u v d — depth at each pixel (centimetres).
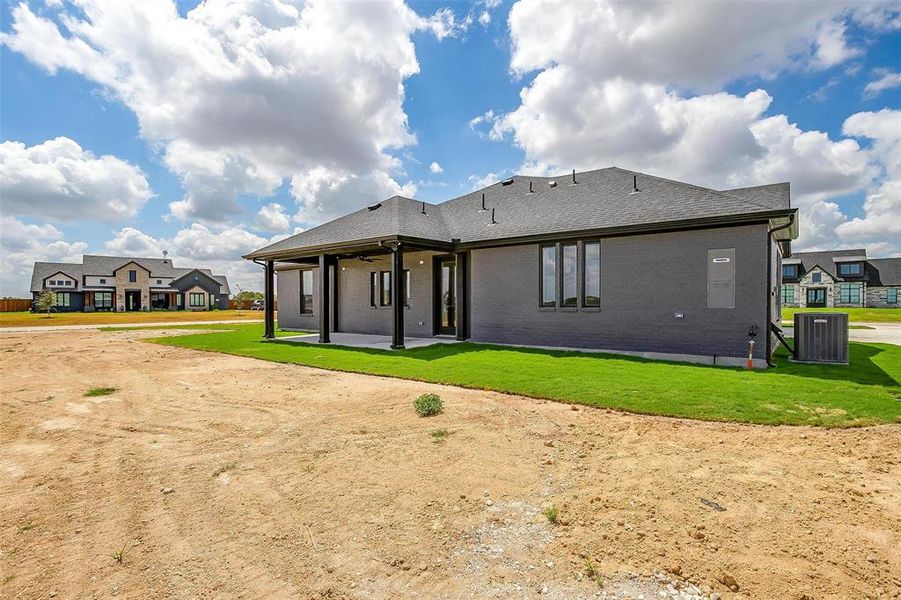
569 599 226
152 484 383
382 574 251
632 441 471
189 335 1889
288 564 263
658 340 1046
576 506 328
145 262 5988
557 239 1177
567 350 1150
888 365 898
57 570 260
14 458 450
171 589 240
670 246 1028
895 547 269
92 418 597
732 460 414
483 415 578
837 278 4888
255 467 418
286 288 2075
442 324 1525
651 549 270
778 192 1012
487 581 243
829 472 385
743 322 941
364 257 1678
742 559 257
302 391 743
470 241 1328
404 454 444
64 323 2894
